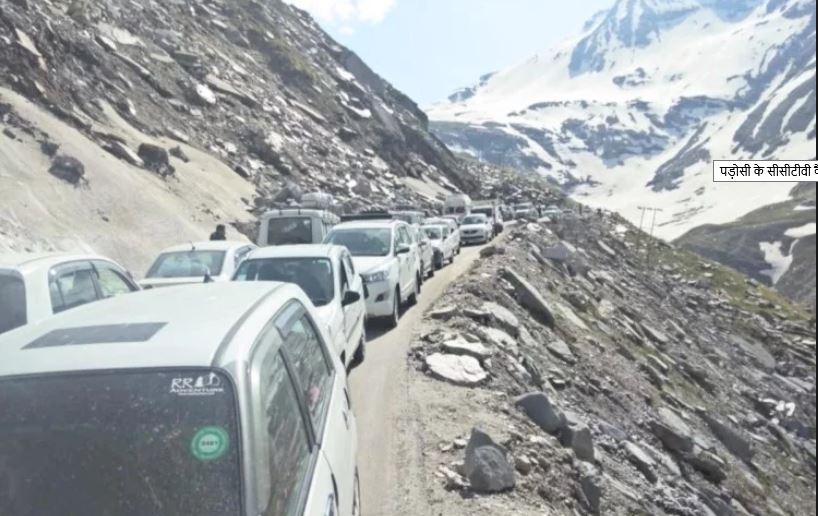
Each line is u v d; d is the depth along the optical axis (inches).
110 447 99.0
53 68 1273.4
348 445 158.4
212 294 147.9
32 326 127.3
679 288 2410.2
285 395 122.8
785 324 2674.7
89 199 916.6
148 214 976.3
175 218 1007.6
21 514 95.0
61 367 108.0
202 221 1090.1
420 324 507.5
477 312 530.6
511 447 291.1
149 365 107.3
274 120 2140.7
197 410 101.4
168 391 103.6
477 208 1894.7
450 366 395.2
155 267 480.4
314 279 341.1
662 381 838.5
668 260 3184.1
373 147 2842.0
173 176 1196.5
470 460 259.0
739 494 601.0
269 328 130.2
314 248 368.5
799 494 848.9
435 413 325.7
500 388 387.9
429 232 1008.2
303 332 158.2
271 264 350.9
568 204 4429.1
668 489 436.5
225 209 1209.4
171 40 2134.6
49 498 96.0
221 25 2822.3
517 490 255.3
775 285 7805.1
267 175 1663.4
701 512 420.2
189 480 95.6
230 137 1772.9
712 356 1466.5
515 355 482.6
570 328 759.7
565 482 288.8
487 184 4215.1
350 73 3764.8
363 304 423.2
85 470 97.6
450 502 240.8
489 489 249.1
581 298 959.0
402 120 3646.7
